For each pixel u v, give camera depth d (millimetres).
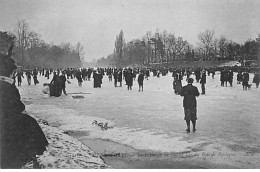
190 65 65500
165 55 76250
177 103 16531
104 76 53406
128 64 85125
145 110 14055
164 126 10547
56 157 6125
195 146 8125
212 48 58625
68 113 13211
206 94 21281
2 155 5332
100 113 13219
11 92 5211
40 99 18578
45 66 63562
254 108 14484
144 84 32344
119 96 20203
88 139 8805
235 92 22516
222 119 11750
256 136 9117
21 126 5480
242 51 53500
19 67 46531
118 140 8727
